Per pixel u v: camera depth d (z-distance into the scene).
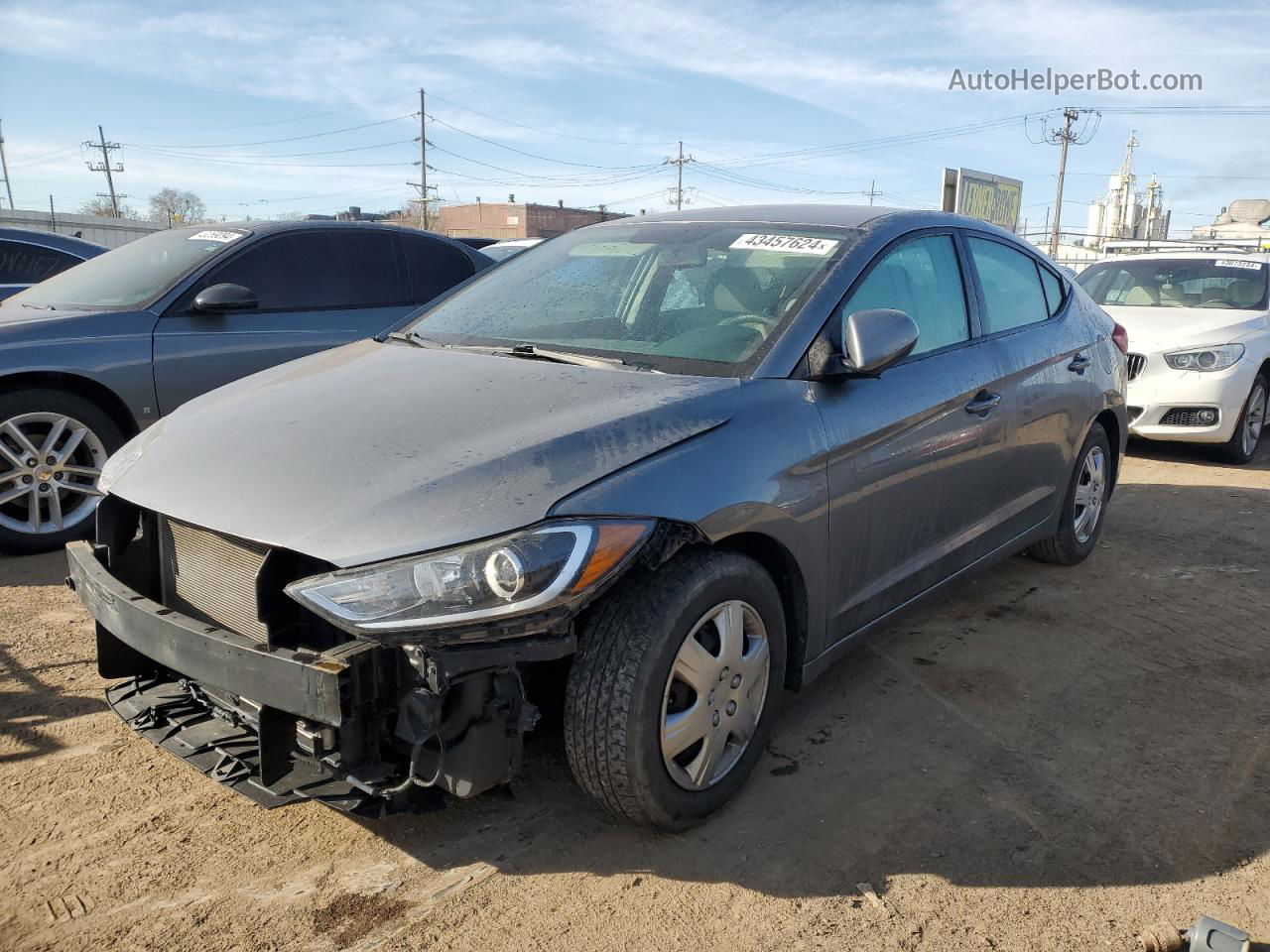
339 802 2.32
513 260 4.11
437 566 2.17
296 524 2.32
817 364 2.95
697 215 3.88
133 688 2.89
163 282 5.38
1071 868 2.57
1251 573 4.94
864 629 3.25
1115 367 4.84
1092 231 52.50
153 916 2.34
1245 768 3.09
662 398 2.66
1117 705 3.50
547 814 2.77
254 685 2.27
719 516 2.51
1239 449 7.74
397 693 2.26
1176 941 2.27
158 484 2.65
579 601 2.24
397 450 2.50
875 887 2.48
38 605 4.28
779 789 2.91
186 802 2.82
